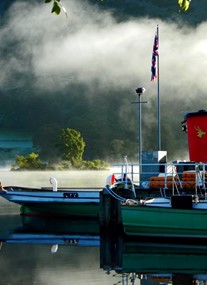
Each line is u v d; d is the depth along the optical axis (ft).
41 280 69.31
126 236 94.58
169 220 91.25
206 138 107.96
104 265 78.74
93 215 126.82
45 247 94.27
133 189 103.55
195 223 89.92
